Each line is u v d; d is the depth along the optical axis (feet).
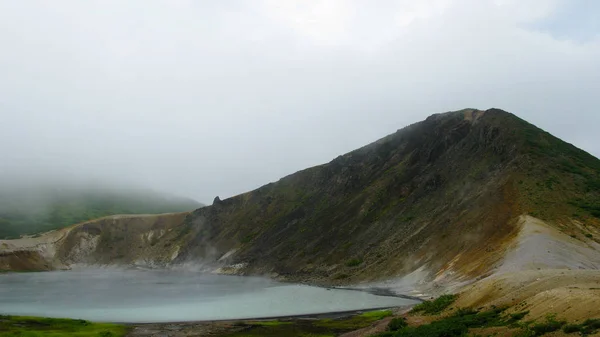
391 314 224.53
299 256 521.65
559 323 94.43
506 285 154.51
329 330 203.72
